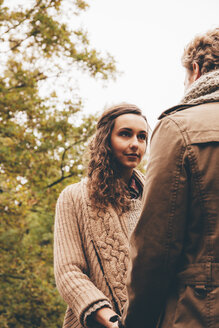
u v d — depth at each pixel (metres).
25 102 8.71
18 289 8.54
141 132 1.70
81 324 1.42
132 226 1.62
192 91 1.27
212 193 1.09
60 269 1.52
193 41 1.38
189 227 1.12
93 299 1.40
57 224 1.65
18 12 8.70
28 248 9.09
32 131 8.78
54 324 8.52
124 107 1.72
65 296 1.46
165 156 1.15
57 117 9.00
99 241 1.56
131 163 1.68
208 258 1.07
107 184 1.64
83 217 1.62
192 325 1.05
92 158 1.72
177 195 1.12
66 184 8.98
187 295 1.08
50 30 8.77
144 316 1.16
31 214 9.43
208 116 1.17
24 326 8.58
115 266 1.53
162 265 1.11
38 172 8.59
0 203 8.62
